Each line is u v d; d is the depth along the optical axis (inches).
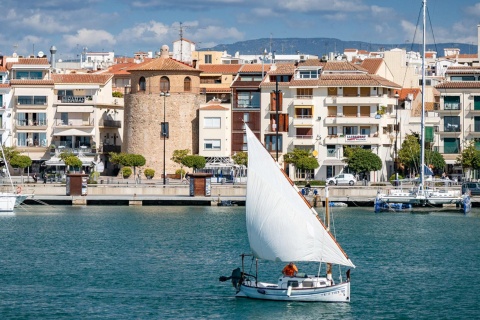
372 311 5354.3
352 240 7795.3
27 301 5610.2
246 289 5531.5
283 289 5418.3
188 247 7445.9
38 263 6756.9
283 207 5359.3
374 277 6245.1
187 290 5856.3
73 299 5649.6
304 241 5364.2
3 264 6717.5
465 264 6747.1
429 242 7726.4
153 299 5639.8
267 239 5403.5
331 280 5447.8
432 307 5472.4
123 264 6712.6
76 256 7042.3
